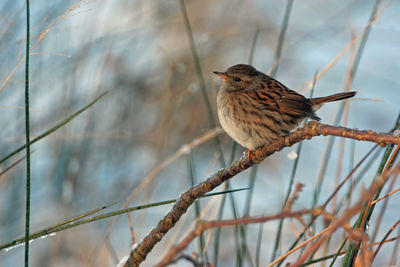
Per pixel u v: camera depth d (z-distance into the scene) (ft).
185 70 45.39
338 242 28.43
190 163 27.04
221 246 34.19
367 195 12.44
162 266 12.24
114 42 41.70
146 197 32.53
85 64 39.47
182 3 27.78
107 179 38.60
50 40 37.78
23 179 35.86
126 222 36.32
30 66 36.65
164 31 46.83
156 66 45.37
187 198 18.60
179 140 42.50
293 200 21.72
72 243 33.65
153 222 35.86
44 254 33.71
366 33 27.32
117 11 43.24
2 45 32.55
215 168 42.47
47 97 38.34
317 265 22.75
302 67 48.34
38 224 34.60
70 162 36.50
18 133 36.29
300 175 41.01
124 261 19.61
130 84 43.01
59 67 38.47
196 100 45.09
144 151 40.55
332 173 37.32
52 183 36.58
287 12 29.04
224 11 49.83
